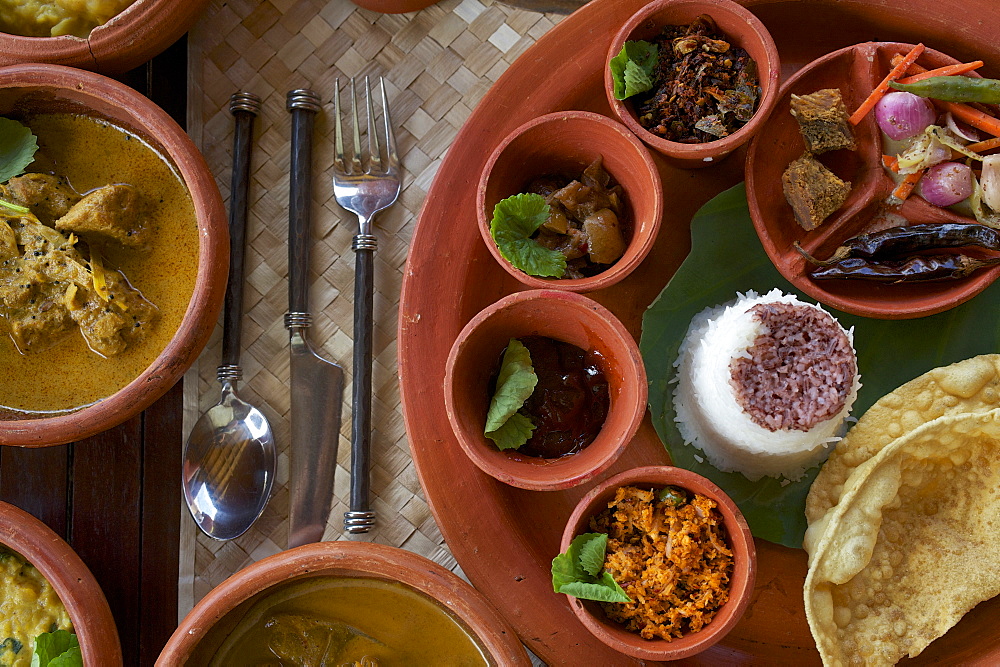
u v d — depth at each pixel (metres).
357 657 0.51
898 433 0.50
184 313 0.52
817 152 0.51
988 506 0.50
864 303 0.50
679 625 0.48
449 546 0.51
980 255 0.50
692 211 0.53
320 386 0.54
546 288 0.48
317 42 0.56
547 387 0.50
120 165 0.53
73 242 0.52
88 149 0.53
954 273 0.50
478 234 0.52
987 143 0.50
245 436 0.54
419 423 0.51
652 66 0.51
